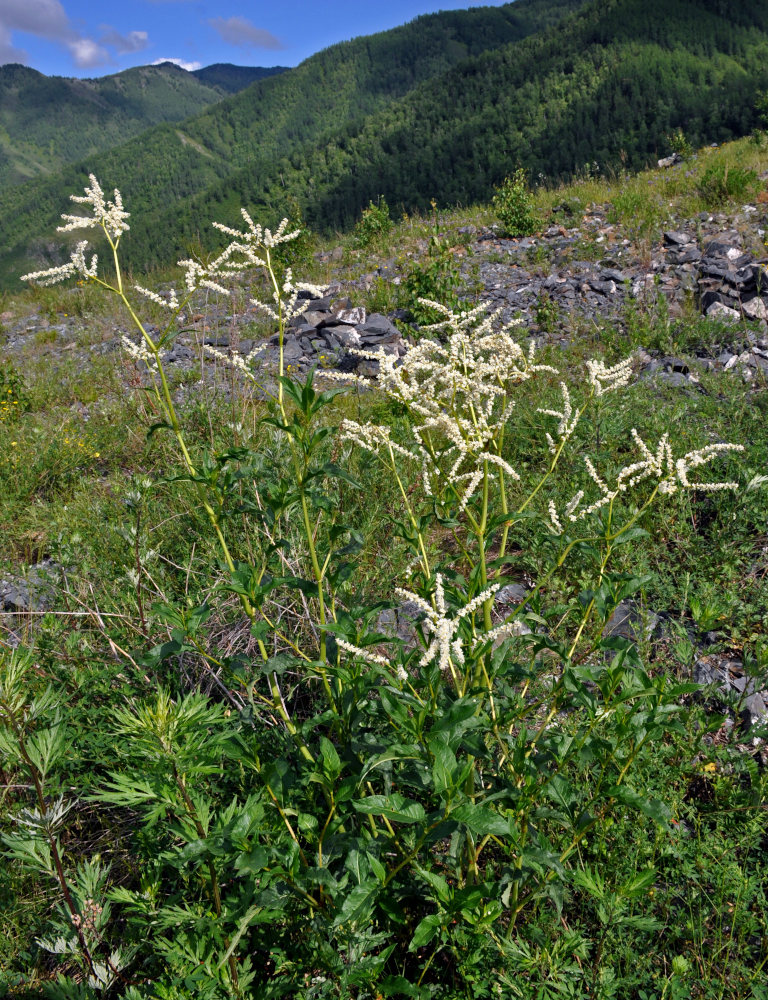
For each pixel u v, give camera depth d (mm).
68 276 2418
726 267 9641
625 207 13398
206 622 3545
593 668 2002
